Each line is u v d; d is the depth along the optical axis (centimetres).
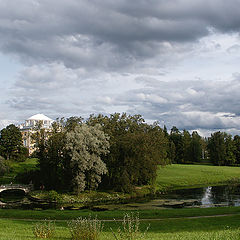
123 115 8162
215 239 1515
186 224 2747
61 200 5897
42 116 14862
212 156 13812
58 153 6938
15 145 11250
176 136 15238
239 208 3706
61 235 2023
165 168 10881
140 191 6862
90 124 7831
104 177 7225
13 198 6569
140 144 6956
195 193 6500
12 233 2153
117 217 3319
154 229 2545
